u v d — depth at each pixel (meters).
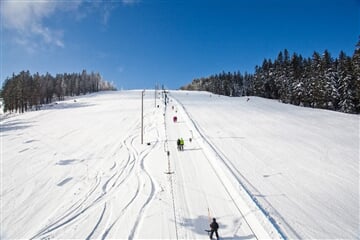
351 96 55.97
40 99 92.88
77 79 144.75
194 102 67.38
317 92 61.59
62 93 122.75
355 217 13.12
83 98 103.31
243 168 19.83
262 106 60.38
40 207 15.35
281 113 48.38
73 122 45.84
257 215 12.87
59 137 34.91
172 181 18.06
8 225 13.41
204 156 23.62
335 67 66.56
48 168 22.41
